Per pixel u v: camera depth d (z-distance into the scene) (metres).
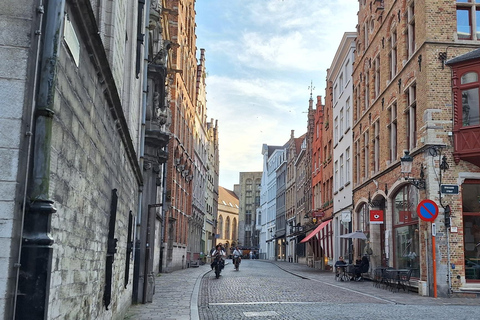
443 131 18.12
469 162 17.92
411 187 20.38
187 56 38.44
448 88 18.34
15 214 3.56
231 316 11.68
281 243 78.06
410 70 20.55
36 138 3.79
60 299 4.55
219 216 106.38
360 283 23.62
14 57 3.67
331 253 37.84
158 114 16.56
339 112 37.19
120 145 8.82
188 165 41.06
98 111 6.17
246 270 36.94
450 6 18.78
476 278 17.61
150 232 15.36
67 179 4.64
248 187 126.88
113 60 7.79
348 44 34.22
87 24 4.93
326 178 42.47
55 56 3.85
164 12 23.78
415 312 12.38
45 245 3.75
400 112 21.88
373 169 26.91
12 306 3.57
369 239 26.86
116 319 9.37
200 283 22.31
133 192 12.38
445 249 17.48
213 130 73.00
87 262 5.86
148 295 14.20
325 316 11.57
